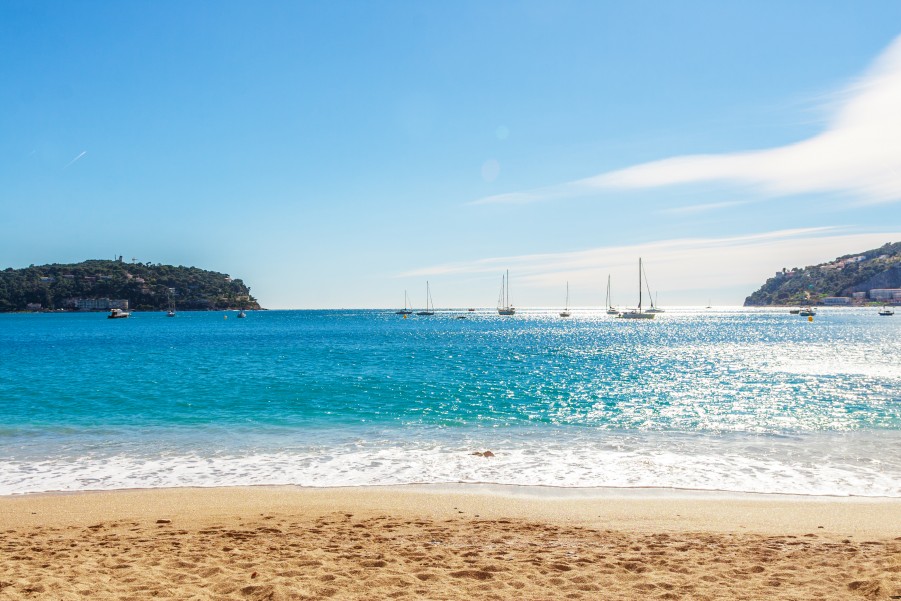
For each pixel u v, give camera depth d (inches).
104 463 621.6
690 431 792.9
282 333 4335.6
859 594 259.9
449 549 348.2
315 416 905.5
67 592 262.7
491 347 2672.2
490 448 689.6
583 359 1995.6
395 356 2127.2
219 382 1333.7
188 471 589.3
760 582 280.8
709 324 5974.4
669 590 271.4
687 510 458.6
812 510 457.1
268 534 386.6
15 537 383.9
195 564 312.2
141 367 1708.9
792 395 1144.2
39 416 904.3
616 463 614.9
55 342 3171.8
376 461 627.8
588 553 339.6
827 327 4933.6
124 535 386.9
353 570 303.0
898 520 428.1
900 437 749.3
